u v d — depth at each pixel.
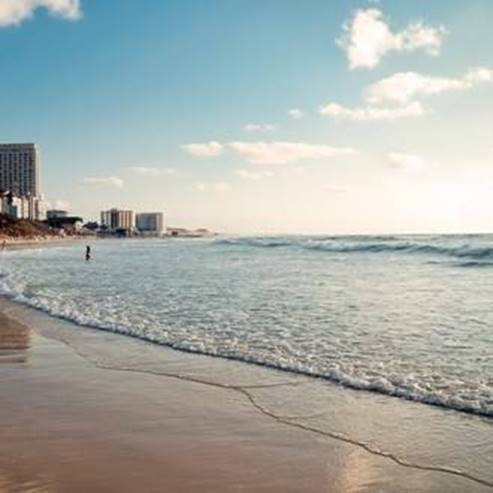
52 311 18.52
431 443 6.71
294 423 7.46
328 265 41.94
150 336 13.73
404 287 24.66
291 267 40.50
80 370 10.50
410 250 56.47
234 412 7.93
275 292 23.14
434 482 5.69
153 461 6.20
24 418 7.70
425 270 35.06
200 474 5.87
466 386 8.95
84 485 5.58
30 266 48.12
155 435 7.03
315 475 5.86
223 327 14.70
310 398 8.55
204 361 11.09
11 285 28.42
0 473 5.87
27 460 6.22
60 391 9.06
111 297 22.16
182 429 7.24
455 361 10.59
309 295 21.89
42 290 25.59
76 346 12.79
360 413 7.83
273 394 8.79
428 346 11.98
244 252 74.31
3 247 121.12
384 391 8.82
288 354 11.42
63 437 6.95
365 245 66.75
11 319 17.16
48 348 12.61
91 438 6.91
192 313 17.27
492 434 6.96
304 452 6.47
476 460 6.21
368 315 16.45
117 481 5.68
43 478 5.75
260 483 5.66
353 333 13.58
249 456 6.36
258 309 17.97
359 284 26.38
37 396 8.78
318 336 13.26
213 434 7.06
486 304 18.62
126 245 145.38
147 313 17.48
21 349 12.54
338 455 6.38
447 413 7.77
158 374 10.12
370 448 6.58
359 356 11.12
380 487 5.58
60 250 102.19
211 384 9.40
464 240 74.19
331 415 7.76
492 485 5.62
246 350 11.88
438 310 17.31
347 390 8.95
